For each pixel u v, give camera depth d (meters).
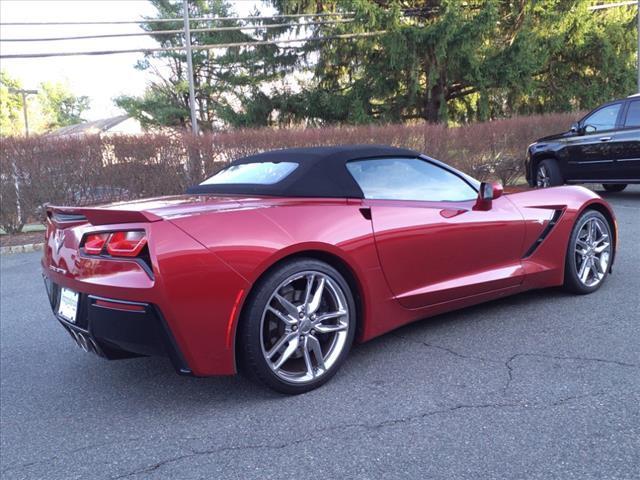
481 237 3.88
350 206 3.34
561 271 4.43
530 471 2.23
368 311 3.33
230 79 29.02
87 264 2.84
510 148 13.05
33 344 4.30
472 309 4.39
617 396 2.82
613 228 4.78
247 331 2.85
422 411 2.79
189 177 11.38
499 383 3.05
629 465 2.24
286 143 11.83
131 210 2.78
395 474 2.27
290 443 2.56
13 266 7.84
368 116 22.69
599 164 9.80
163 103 32.16
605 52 22.55
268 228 2.93
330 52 24.02
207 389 3.24
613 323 3.89
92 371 3.67
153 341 2.70
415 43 20.36
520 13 21.33
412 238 3.50
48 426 2.91
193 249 2.69
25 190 10.33
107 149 10.88
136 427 2.83
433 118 23.48
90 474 2.42
